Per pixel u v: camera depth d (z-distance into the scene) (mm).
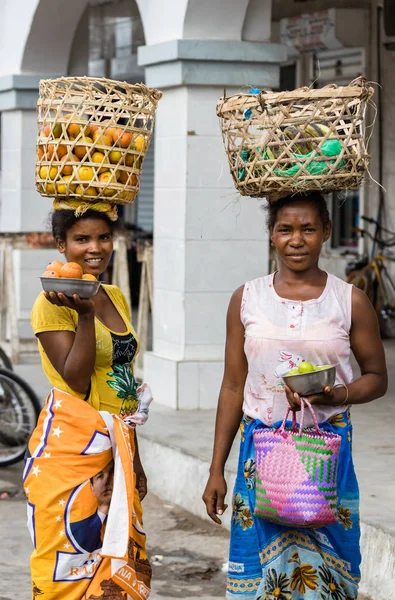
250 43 8406
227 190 8555
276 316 3857
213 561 6141
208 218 8547
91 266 4066
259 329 3859
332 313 3836
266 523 3879
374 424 7965
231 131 3844
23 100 12383
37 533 3971
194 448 7141
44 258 12961
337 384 3803
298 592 3885
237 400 4078
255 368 3875
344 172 3662
